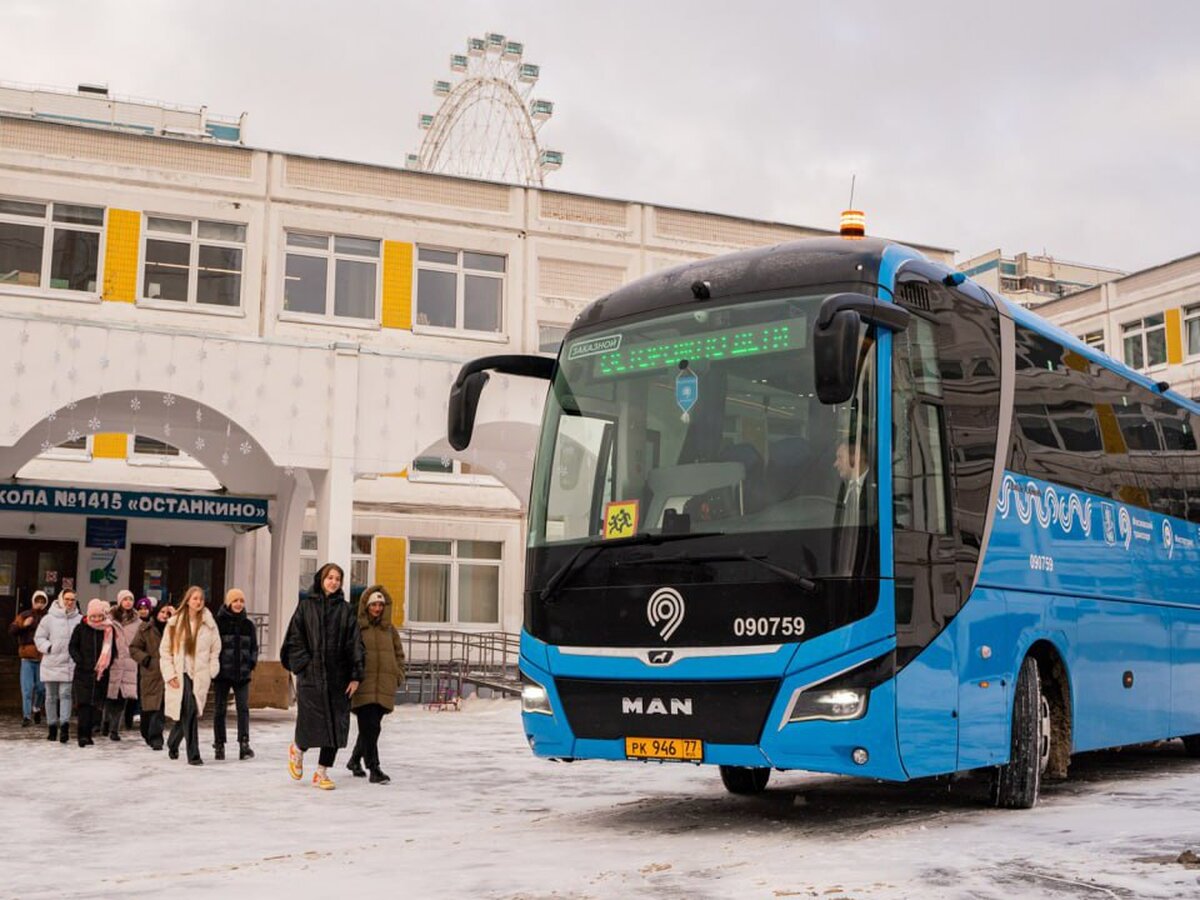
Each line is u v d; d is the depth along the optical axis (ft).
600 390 30.37
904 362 28.43
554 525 29.84
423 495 117.29
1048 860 22.54
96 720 63.77
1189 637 43.47
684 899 20.30
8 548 98.32
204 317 97.71
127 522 101.04
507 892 21.48
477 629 118.21
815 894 20.20
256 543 104.17
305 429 77.71
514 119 156.25
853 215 35.01
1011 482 32.63
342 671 39.91
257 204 100.22
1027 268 243.40
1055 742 34.45
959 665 28.96
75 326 73.26
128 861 26.43
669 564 27.76
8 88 147.84
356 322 102.37
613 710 27.99
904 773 26.73
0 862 26.37
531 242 109.29
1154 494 42.32
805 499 26.84
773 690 26.30
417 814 33.73
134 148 97.60
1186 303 134.00
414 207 105.29
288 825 31.76
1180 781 39.83
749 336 28.73
